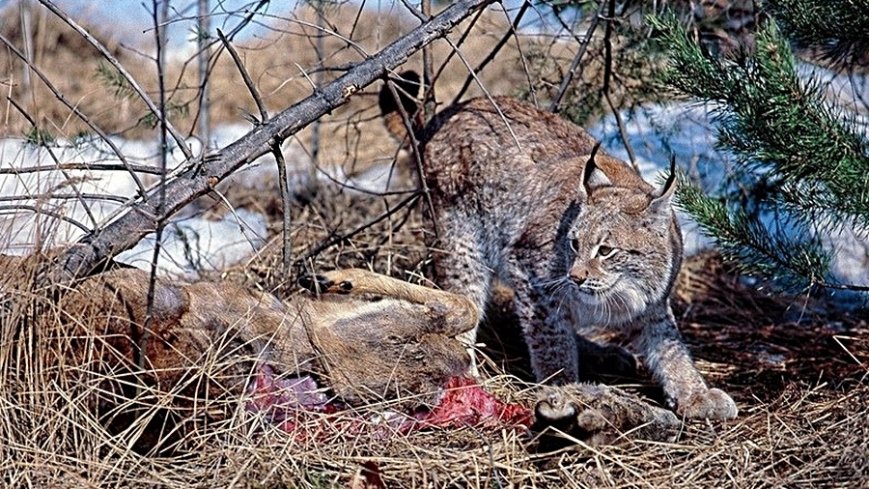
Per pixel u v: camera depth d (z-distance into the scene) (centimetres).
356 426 617
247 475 560
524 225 810
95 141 1004
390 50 696
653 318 766
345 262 902
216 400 602
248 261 880
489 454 586
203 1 889
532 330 796
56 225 618
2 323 591
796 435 630
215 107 1414
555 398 607
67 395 584
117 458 588
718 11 932
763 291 944
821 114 684
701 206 735
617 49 957
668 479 585
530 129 852
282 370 633
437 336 666
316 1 809
